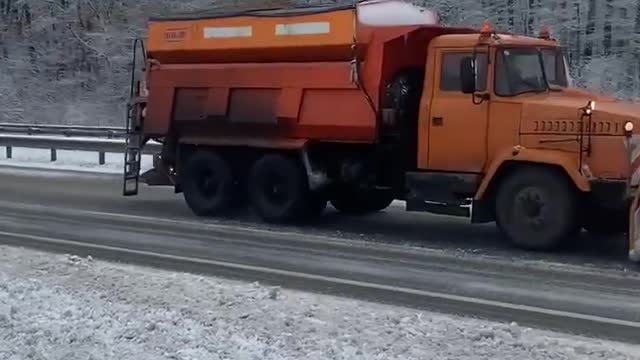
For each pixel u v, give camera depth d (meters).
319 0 29.78
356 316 7.49
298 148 12.89
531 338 6.82
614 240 11.63
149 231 12.53
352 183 12.88
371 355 6.29
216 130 13.81
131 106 14.89
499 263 10.08
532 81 11.10
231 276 9.40
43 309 7.60
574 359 6.27
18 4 47.06
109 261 10.23
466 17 36.53
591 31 37.34
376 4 12.36
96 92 44.34
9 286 8.52
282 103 12.92
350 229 12.79
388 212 14.66
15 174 21.64
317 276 9.38
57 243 11.43
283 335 6.84
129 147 14.96
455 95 11.37
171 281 8.88
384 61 11.99
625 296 8.45
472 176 11.24
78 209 14.98
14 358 6.16
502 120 10.95
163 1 42.88
